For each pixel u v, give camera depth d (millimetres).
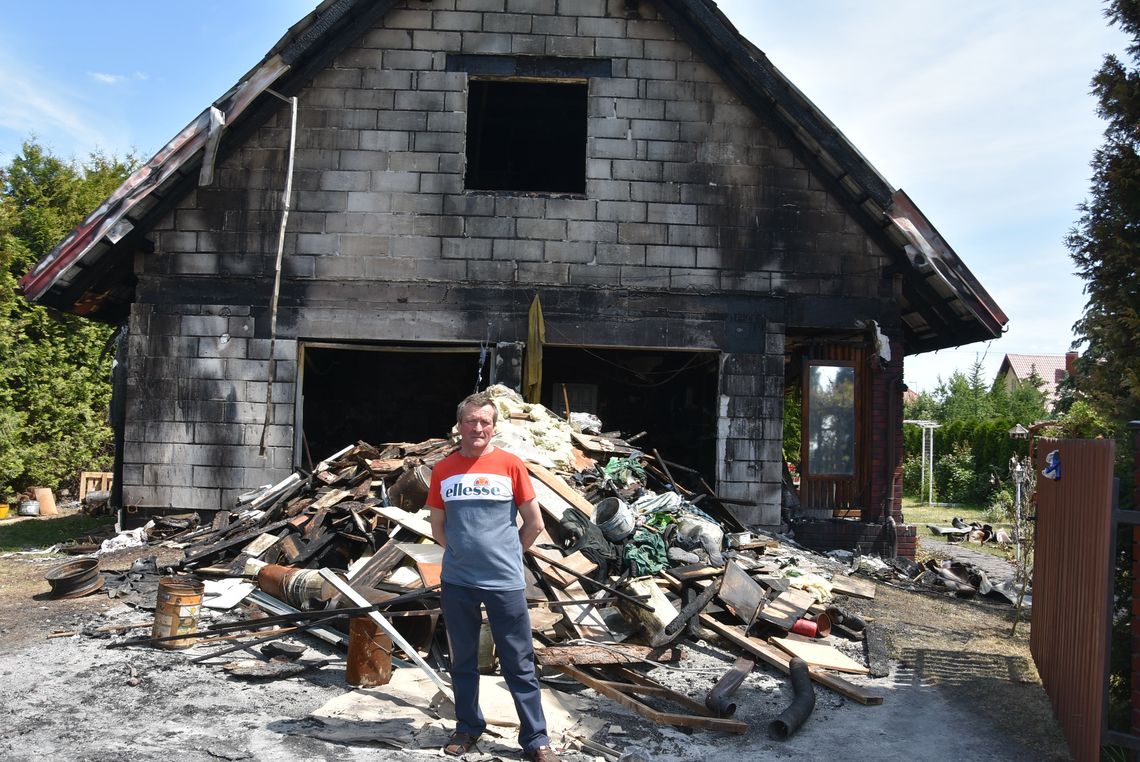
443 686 4914
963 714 5613
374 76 10555
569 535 6957
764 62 10219
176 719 4738
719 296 10680
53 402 17266
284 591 6344
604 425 14922
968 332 11367
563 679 5484
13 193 18578
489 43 10594
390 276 10508
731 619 6711
